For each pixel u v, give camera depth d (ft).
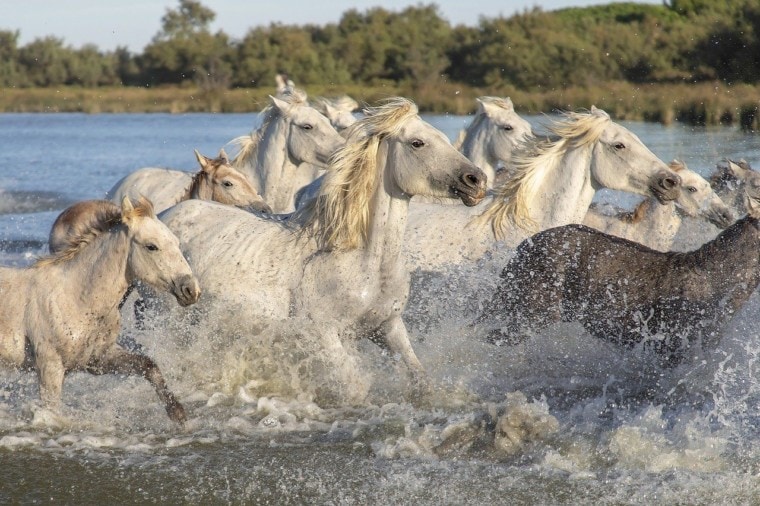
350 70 341.00
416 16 349.41
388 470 32.12
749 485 30.45
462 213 46.09
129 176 57.36
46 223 85.87
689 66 249.96
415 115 36.50
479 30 313.12
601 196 79.77
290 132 55.83
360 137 36.76
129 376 40.83
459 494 30.25
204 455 33.71
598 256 39.50
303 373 39.63
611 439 33.47
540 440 34.06
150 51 381.40
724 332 38.22
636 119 181.47
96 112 328.70
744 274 37.55
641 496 29.89
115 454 33.83
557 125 45.44
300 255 38.01
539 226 45.29
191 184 48.26
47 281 35.19
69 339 34.91
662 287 38.40
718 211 53.88
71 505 29.91
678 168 54.70
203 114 293.23
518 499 29.86
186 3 392.06
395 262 37.17
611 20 335.06
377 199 36.65
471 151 60.29
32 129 232.32
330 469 32.30
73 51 406.21
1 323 35.19
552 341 40.91
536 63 274.57
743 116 165.58
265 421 36.52
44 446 34.35
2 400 38.73
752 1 245.86
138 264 34.14
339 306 37.01
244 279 38.22
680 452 32.78
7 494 30.58
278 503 29.96
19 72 397.80
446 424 35.70
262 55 345.72
